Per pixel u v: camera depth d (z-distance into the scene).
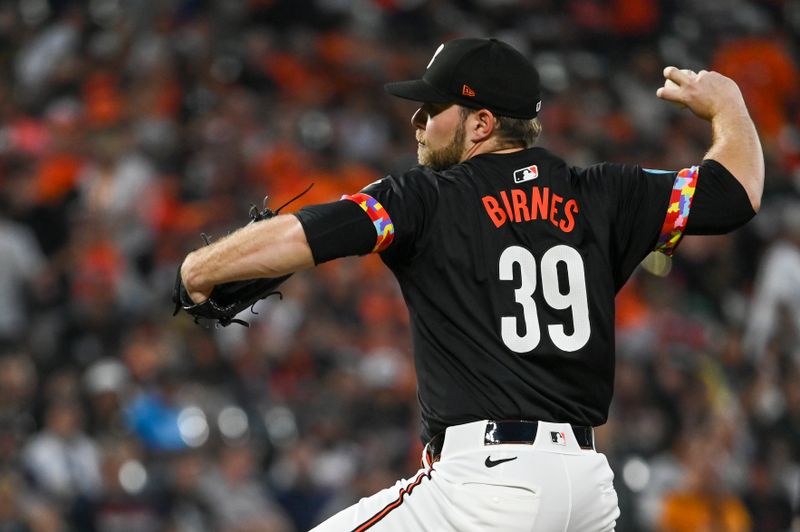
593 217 13.31
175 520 32.25
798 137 64.88
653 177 13.65
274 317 39.91
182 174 46.59
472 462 12.59
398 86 13.64
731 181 13.57
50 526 30.44
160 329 37.59
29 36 53.34
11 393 33.59
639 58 63.22
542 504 12.52
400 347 41.91
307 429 36.19
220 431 34.47
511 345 12.74
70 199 43.41
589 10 64.62
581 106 58.22
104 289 37.88
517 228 13.05
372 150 52.41
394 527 12.98
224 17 56.22
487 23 62.44
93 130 46.16
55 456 31.97
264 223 12.48
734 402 40.12
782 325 44.59
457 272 12.90
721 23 67.12
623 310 45.66
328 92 54.81
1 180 43.16
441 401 12.87
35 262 40.56
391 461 35.31
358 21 59.53
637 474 34.47
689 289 49.69
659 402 39.38
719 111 14.23
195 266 12.59
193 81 51.44
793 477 37.34
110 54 51.81
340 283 42.34
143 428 33.84
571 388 12.89
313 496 34.50
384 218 12.67
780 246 46.28
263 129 50.44
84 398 33.50
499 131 13.56
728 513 34.66
